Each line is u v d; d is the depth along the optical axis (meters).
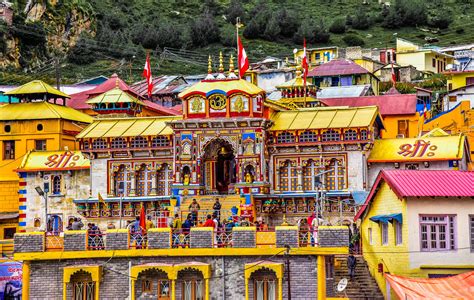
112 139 78.38
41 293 60.12
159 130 77.94
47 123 91.25
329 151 74.62
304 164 75.06
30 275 60.41
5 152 91.56
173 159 76.44
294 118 76.50
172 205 74.44
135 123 79.69
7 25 170.25
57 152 83.00
